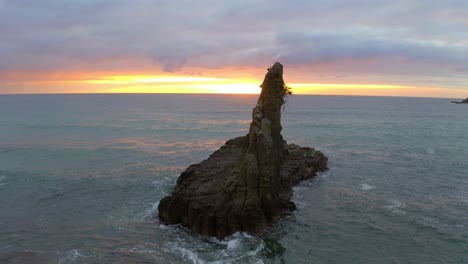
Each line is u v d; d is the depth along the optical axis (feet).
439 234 116.88
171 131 381.40
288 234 115.55
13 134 349.20
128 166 212.84
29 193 159.94
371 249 107.14
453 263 98.94
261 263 98.89
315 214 132.36
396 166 210.79
